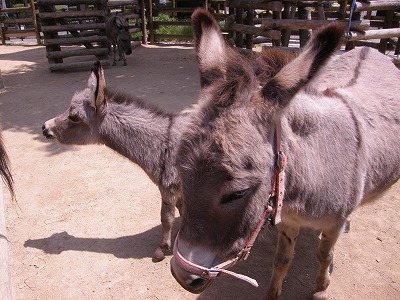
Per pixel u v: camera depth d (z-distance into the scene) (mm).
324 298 1828
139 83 5641
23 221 2506
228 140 999
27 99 5031
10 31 10031
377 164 1614
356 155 1438
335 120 1391
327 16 4746
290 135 1238
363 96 1661
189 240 1069
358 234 2336
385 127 1667
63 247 2270
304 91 1380
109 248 2266
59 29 6535
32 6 9602
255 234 1157
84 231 2418
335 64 1991
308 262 2135
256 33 4695
